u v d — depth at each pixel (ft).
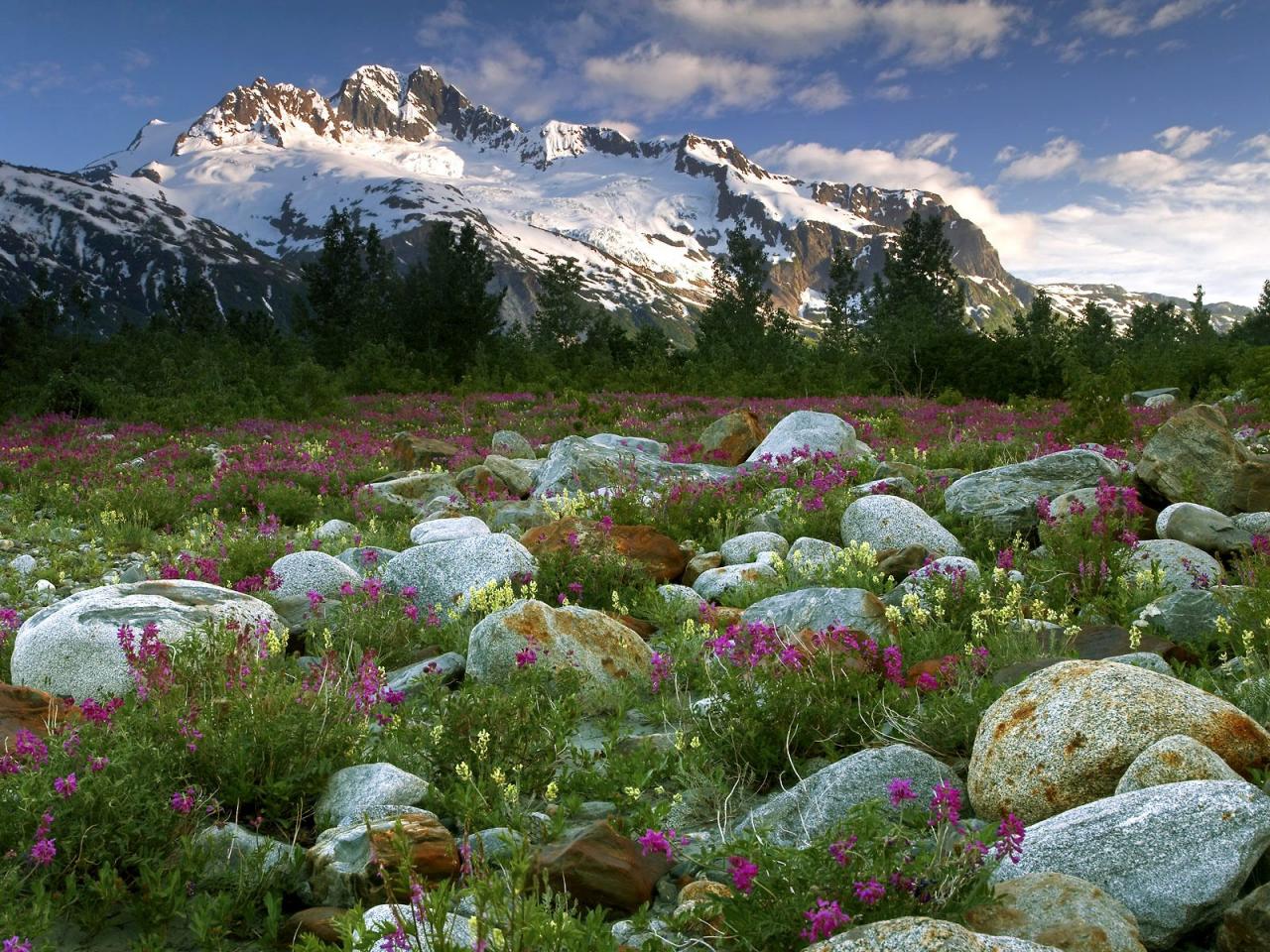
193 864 14.14
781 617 26.04
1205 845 12.28
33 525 49.14
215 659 20.40
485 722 18.49
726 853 12.60
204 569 34.45
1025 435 74.64
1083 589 28.12
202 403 105.29
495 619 23.86
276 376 127.65
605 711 22.59
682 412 109.70
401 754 18.81
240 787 16.38
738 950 11.60
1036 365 150.92
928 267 314.35
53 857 13.21
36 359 145.69
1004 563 29.78
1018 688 16.62
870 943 9.98
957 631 25.25
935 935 9.89
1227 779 13.41
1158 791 13.05
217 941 12.98
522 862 10.82
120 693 22.41
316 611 28.96
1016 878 12.55
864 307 276.62
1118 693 15.28
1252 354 103.55
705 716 20.35
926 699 20.11
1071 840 12.93
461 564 31.55
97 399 113.50
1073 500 32.45
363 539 43.75
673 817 16.69
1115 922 11.31
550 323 280.10
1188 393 139.95
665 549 34.73
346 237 261.85
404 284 259.80
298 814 16.47
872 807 12.51
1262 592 23.07
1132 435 64.18
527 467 59.88
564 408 112.88
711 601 31.99
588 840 14.28
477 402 117.80
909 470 47.37
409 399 136.26
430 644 28.09
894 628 24.49
